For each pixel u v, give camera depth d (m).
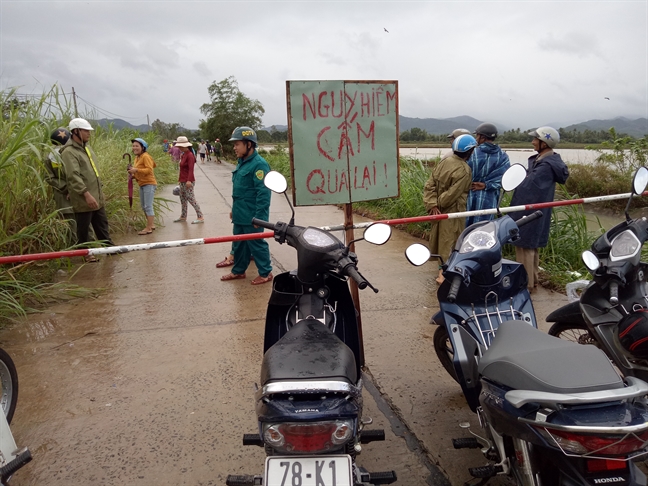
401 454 2.96
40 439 3.11
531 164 5.64
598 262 3.02
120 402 3.51
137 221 9.60
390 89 3.71
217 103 41.03
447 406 3.43
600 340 3.09
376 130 3.71
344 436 1.97
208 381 3.79
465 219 5.87
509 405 2.15
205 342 4.46
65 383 3.78
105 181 9.15
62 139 6.97
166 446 3.03
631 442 1.81
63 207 6.70
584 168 14.63
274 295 2.93
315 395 2.02
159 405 3.47
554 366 2.04
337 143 3.61
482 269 2.83
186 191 10.01
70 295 5.67
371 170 3.73
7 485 2.70
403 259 7.10
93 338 4.57
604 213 13.00
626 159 14.43
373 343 4.40
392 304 5.33
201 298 5.61
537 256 5.73
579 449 1.84
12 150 5.21
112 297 5.66
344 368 2.11
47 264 6.27
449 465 2.86
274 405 1.97
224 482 2.73
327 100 3.55
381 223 2.81
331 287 2.96
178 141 9.92
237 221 5.99
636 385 1.93
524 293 3.10
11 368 3.12
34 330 4.76
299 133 3.52
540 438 1.99
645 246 6.41
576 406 1.92
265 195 5.80
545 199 5.41
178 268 6.80
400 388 3.67
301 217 10.62
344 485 1.93
